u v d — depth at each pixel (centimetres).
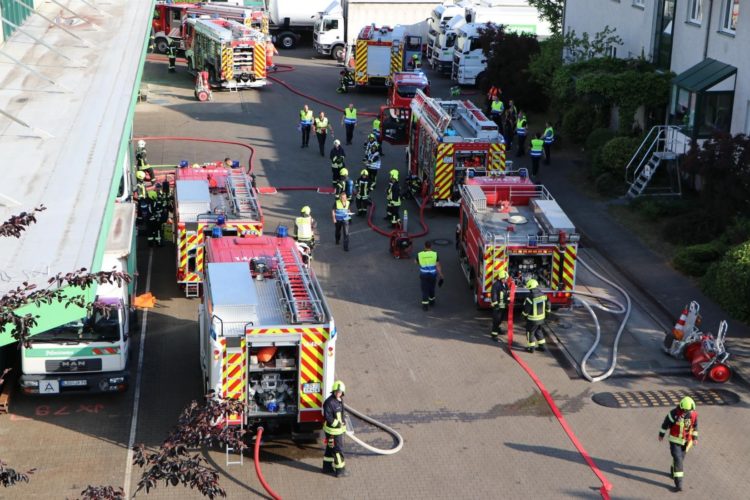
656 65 3844
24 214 1130
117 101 2475
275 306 1823
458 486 1716
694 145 2923
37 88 2569
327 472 1745
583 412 1998
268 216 3247
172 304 2505
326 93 5322
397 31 5284
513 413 1988
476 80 5453
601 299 2597
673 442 1698
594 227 3159
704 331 2397
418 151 3525
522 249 2405
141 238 2992
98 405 1967
